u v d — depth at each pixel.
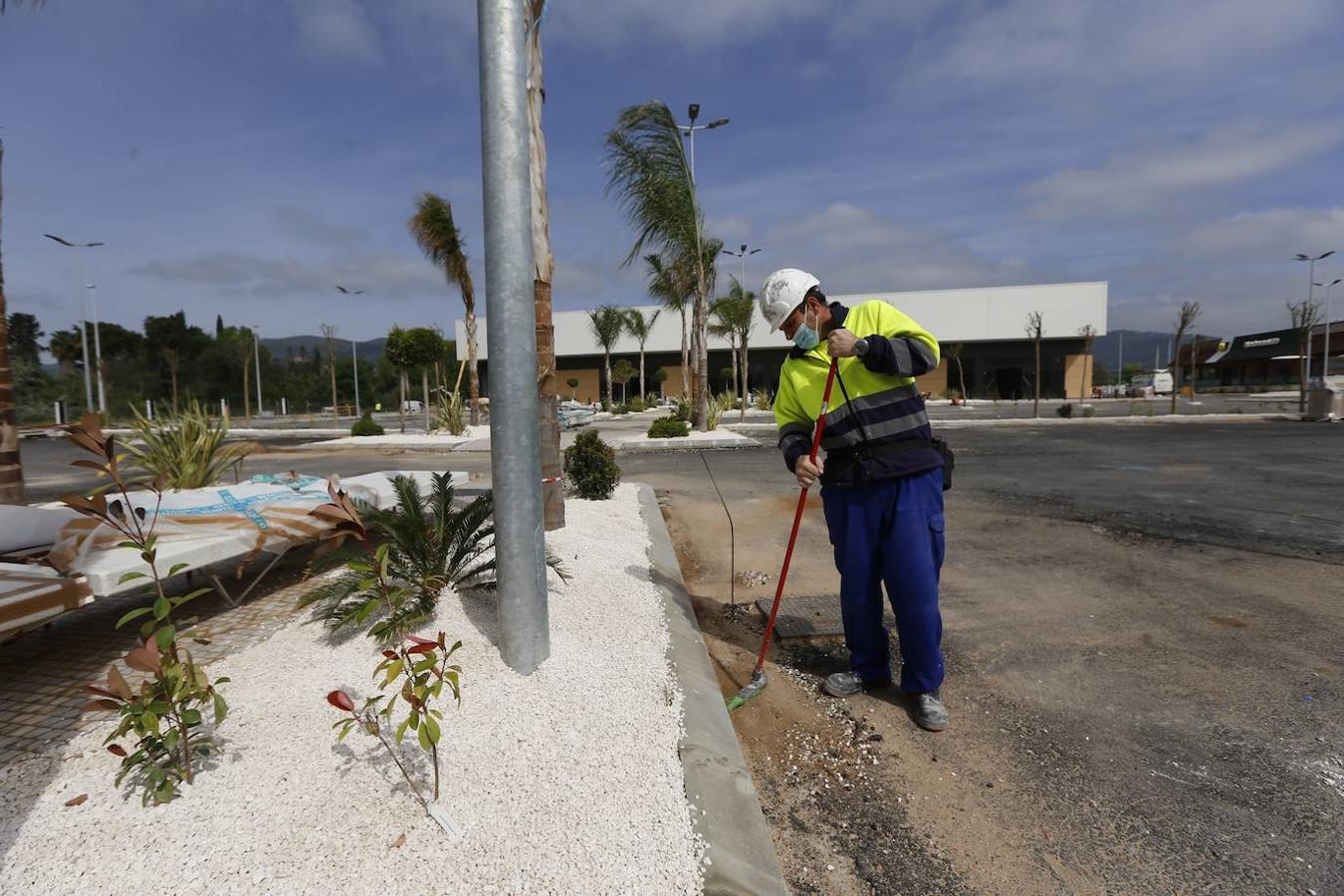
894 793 2.26
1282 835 2.04
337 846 1.66
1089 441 14.45
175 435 6.49
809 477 2.64
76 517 3.35
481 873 1.59
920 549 2.60
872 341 2.40
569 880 1.59
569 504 6.36
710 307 23.92
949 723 2.71
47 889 1.54
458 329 49.22
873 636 2.87
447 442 17.08
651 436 16.30
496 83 2.33
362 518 3.11
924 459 2.57
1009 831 2.07
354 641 2.87
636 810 1.84
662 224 15.08
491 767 1.98
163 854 1.64
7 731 2.38
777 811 2.17
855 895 1.82
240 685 2.52
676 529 6.32
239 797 1.84
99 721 2.44
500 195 2.36
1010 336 43.56
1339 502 7.14
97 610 3.80
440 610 3.01
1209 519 6.38
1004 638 3.56
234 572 4.44
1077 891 1.83
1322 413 18.89
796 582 4.58
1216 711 2.77
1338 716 2.71
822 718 2.75
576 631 2.97
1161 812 2.15
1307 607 3.93
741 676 3.13
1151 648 3.40
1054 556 5.16
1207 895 1.81
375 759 2.01
